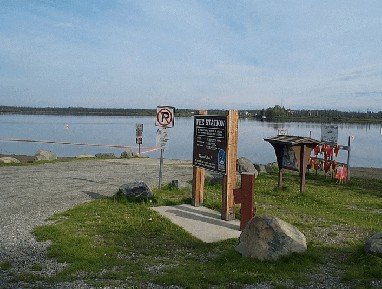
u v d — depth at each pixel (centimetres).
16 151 4078
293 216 1167
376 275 659
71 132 7712
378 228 1051
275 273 673
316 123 15300
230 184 1065
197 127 1209
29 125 10138
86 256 748
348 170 1973
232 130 1062
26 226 966
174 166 2450
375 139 7388
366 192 1708
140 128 3334
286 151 1623
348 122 17438
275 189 1631
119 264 716
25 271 671
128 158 2944
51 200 1303
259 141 6525
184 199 1308
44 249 791
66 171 2064
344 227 1051
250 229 765
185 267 703
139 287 607
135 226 988
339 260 763
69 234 892
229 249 811
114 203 1234
